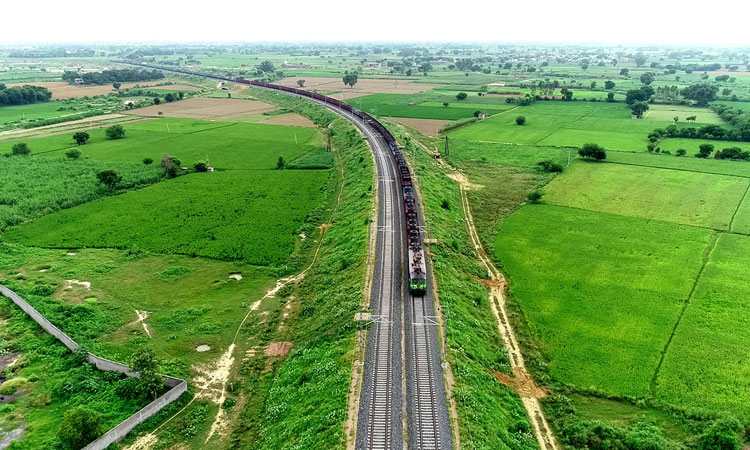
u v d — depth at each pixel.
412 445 46.28
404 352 59.84
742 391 56.28
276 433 51.03
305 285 84.44
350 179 135.50
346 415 50.09
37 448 49.50
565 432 51.78
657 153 160.62
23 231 104.56
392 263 82.00
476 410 50.78
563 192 125.75
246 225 107.81
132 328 72.06
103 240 100.12
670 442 49.09
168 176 139.88
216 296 81.31
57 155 161.50
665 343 65.38
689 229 100.25
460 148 174.88
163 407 56.34
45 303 76.25
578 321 71.00
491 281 84.06
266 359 66.12
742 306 72.94
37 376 60.62
